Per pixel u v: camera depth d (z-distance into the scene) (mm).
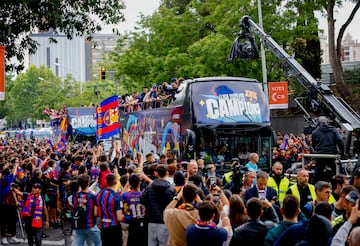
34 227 13977
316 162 13836
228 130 18578
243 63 35750
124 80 45812
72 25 22312
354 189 8188
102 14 22422
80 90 98125
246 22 20859
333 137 13711
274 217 8570
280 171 11680
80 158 17625
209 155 18391
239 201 8336
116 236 11570
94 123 41344
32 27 21594
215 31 41562
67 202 12953
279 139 26812
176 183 10797
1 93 16500
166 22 41625
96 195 11750
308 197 10625
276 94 26328
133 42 42969
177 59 38062
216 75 36312
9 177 16438
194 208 8648
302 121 39625
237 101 18953
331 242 6723
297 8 37375
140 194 11492
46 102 109000
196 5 41969
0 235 16812
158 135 22203
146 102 24844
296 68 18031
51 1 20672
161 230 10664
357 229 5707
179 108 19562
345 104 16500
